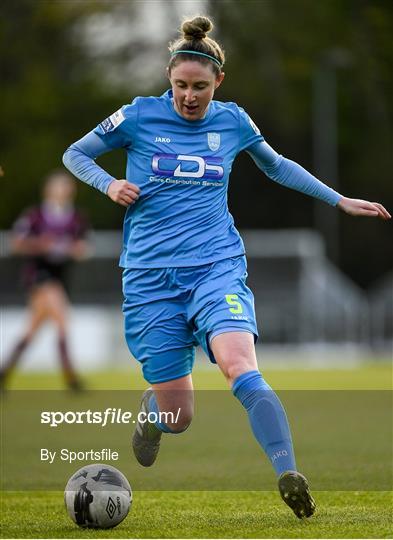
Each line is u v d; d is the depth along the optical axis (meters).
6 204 139.50
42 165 139.25
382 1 124.50
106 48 142.50
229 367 20.75
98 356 82.69
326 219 131.88
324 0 131.50
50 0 136.88
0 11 137.00
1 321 79.50
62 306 52.75
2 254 86.81
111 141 22.27
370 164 139.75
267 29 136.88
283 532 19.39
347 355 93.62
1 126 141.12
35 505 23.56
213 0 136.50
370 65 127.69
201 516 21.69
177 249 21.86
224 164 22.25
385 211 22.97
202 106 21.75
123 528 20.28
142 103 22.20
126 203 21.34
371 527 19.84
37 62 141.12
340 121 136.88
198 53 21.38
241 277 21.94
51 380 61.75
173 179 21.95
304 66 136.50
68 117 142.88
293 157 144.38
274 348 94.38
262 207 146.12
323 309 94.69
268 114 141.25
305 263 95.31
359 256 147.00
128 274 22.38
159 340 22.08
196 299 21.62
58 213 52.72
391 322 96.44
